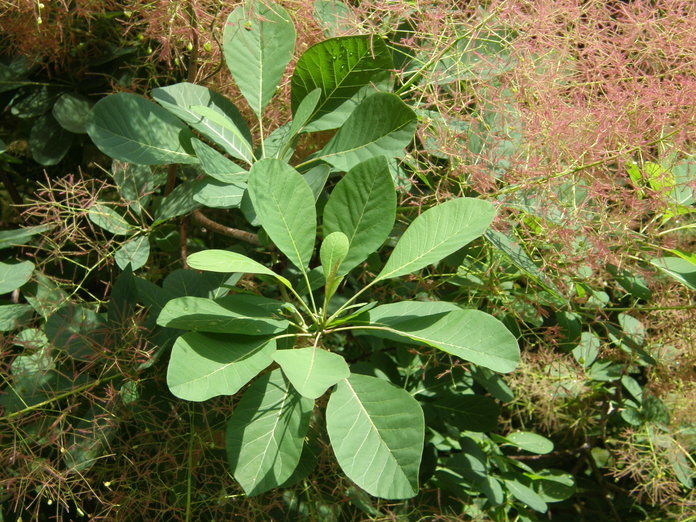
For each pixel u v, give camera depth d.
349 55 0.42
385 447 0.32
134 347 0.45
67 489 0.45
